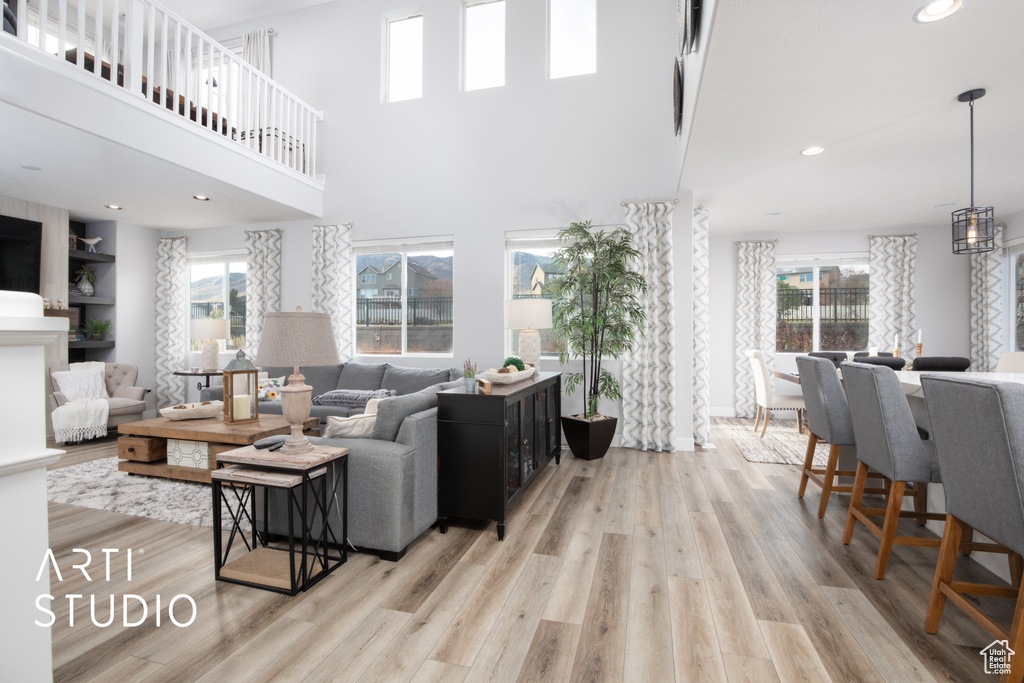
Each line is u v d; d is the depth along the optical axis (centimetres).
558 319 479
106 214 580
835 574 234
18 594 107
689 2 264
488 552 259
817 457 459
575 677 162
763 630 189
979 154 368
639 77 497
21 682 107
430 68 559
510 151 531
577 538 278
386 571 237
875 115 301
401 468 246
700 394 514
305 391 233
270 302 608
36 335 106
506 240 534
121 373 576
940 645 179
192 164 428
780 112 298
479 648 177
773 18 207
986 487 160
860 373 246
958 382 167
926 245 621
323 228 584
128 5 381
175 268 654
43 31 326
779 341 700
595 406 468
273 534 267
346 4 595
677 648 178
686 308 486
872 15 204
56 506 320
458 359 544
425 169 558
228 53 468
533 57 526
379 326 582
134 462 387
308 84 603
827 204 522
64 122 334
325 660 169
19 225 509
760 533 284
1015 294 577
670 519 306
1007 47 226
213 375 600
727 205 529
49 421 516
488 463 279
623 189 500
